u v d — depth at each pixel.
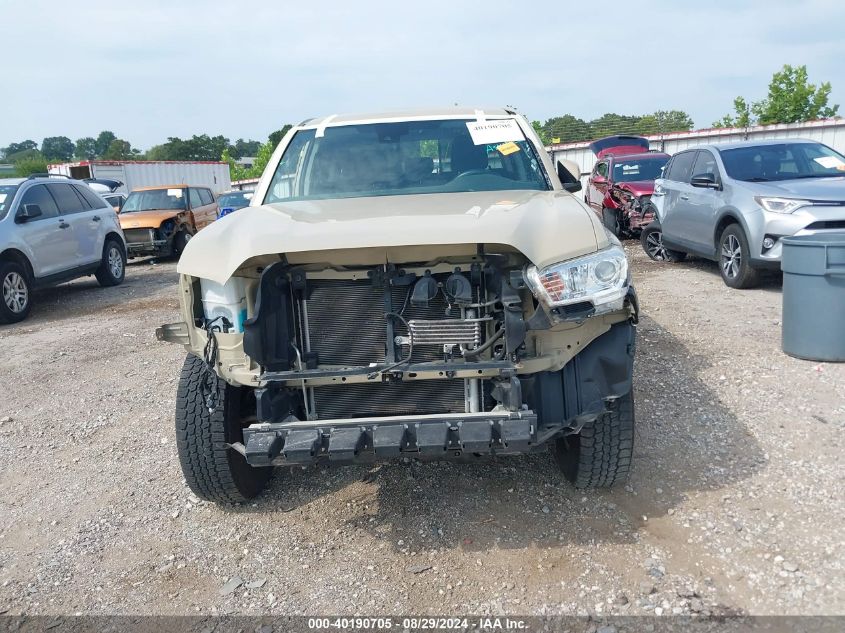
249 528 3.64
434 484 3.92
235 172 46.44
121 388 6.10
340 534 3.52
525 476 3.93
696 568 3.04
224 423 3.52
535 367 3.00
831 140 20.00
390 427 2.94
